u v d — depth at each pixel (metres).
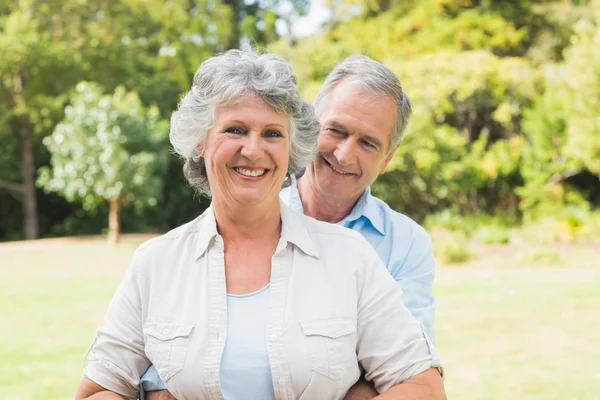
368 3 21.41
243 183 1.63
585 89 14.29
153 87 21.23
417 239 2.13
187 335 1.62
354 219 2.17
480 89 17.12
